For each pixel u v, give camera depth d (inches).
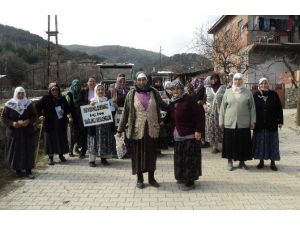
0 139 407.8
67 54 2834.6
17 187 303.6
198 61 1206.3
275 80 1264.8
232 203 263.0
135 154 298.2
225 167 366.6
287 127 658.2
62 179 325.7
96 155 368.5
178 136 293.7
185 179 291.9
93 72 1711.4
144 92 297.9
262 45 1214.9
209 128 430.3
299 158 408.8
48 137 376.5
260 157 351.6
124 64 771.4
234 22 1439.5
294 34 1318.9
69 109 389.4
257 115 349.4
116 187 301.9
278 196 278.1
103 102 364.8
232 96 347.3
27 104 330.0
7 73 2089.1
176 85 291.0
